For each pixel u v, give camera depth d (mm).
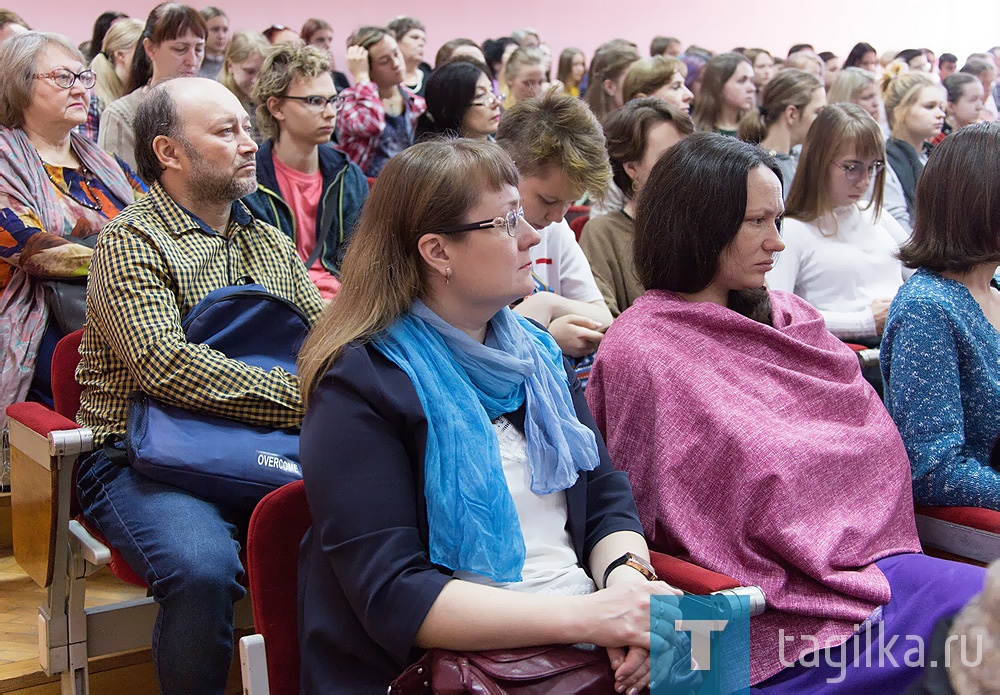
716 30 7496
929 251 1828
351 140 4168
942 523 1680
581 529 1413
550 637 1171
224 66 4117
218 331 1860
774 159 1646
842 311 2762
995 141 1769
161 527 1685
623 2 7043
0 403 2426
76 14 4957
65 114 2525
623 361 1603
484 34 6527
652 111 2484
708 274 1644
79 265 2379
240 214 2123
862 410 1640
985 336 1778
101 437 1843
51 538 1793
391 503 1225
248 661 1220
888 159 4262
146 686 2066
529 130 2029
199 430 1775
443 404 1275
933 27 8305
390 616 1178
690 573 1322
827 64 7258
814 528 1492
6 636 2133
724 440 1510
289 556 1363
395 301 1322
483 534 1244
